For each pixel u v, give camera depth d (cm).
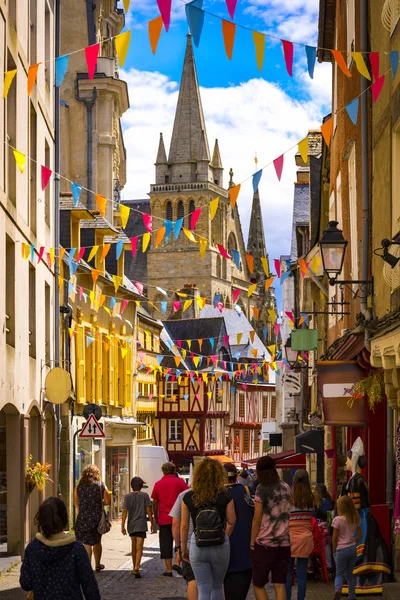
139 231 14138
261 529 1270
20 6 2302
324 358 2453
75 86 6119
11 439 2319
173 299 13750
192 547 1183
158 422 8288
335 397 1769
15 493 2316
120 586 1845
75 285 3506
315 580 1928
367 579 1577
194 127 14425
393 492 1734
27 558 848
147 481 4591
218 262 14050
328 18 2280
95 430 2742
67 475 3278
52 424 2975
